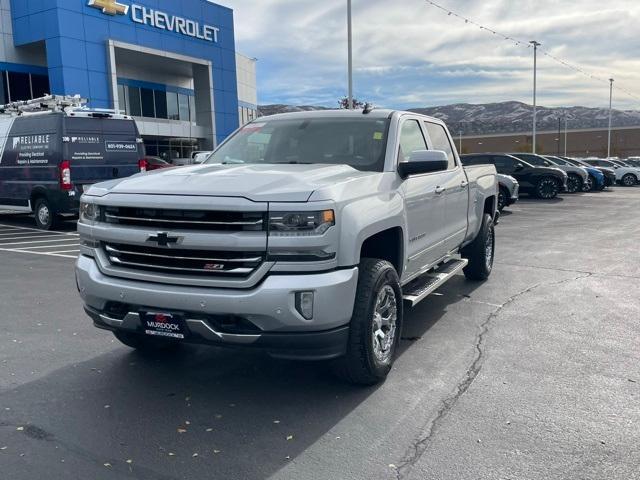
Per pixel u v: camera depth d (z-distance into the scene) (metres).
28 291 7.44
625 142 94.19
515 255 10.02
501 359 4.91
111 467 3.26
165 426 3.75
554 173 22.38
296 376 4.58
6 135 14.06
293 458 3.36
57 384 4.43
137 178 4.43
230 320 3.74
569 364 4.79
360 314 4.05
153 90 36.53
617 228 13.80
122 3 28.97
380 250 4.77
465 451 3.42
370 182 4.38
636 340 5.39
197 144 37.16
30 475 3.17
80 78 27.22
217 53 35.72
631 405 4.02
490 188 7.89
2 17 27.09
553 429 3.68
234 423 3.79
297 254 3.66
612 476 3.14
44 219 13.62
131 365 4.82
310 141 5.24
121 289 3.97
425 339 5.45
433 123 6.36
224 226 3.72
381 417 3.87
